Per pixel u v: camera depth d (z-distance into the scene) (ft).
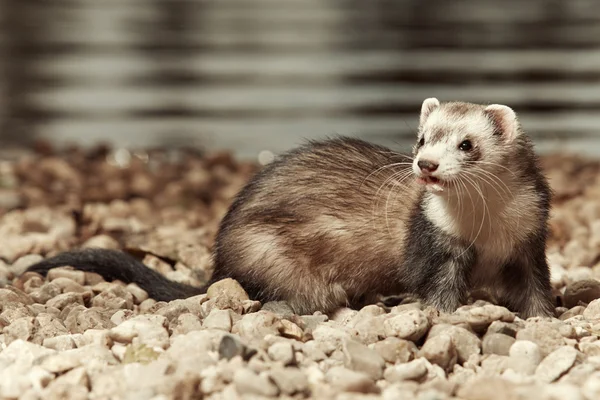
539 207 31.86
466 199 31.09
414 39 104.94
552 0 107.24
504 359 26.66
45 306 32.45
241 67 103.19
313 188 33.91
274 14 112.06
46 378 25.13
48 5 114.11
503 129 31.48
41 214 52.90
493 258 32.22
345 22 109.50
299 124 89.61
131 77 102.83
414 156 32.99
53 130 90.53
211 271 39.32
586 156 78.28
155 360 26.03
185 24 111.96
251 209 34.40
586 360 26.63
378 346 26.99
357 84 97.60
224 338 25.71
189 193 62.49
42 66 105.19
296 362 25.91
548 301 32.65
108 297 33.60
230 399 23.41
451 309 31.91
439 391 24.32
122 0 114.42
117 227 48.80
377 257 33.60
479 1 108.58
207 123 91.15
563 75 95.76
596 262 42.16
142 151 81.92
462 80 96.37
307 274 33.81
